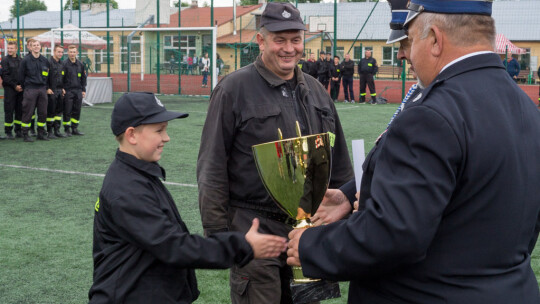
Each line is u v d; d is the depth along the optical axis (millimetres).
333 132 2918
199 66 25422
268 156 2070
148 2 25812
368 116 16328
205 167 2732
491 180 1524
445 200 1478
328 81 22328
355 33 34781
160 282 2207
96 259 2291
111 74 26781
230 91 2742
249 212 2758
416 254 1479
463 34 1628
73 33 25391
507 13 37094
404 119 1546
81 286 4184
